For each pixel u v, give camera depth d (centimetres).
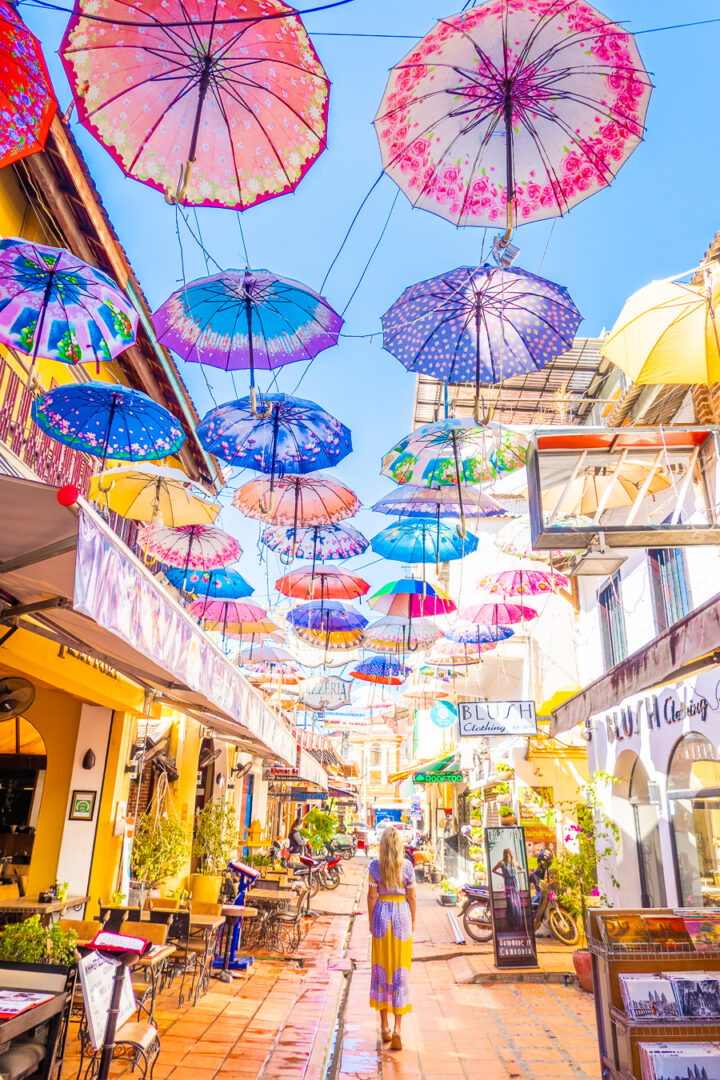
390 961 735
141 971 747
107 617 341
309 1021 809
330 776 3516
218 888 1441
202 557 972
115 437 656
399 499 828
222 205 385
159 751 1361
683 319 584
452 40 360
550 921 1352
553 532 605
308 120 367
